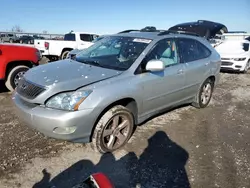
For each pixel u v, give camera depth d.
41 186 2.84
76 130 3.12
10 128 4.23
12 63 6.34
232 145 4.02
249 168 3.37
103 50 4.48
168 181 3.04
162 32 4.77
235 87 8.41
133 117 3.84
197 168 3.33
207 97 5.79
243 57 10.91
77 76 3.41
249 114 5.58
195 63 5.00
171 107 4.73
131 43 4.31
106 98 3.25
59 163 3.30
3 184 2.83
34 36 21.56
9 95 6.24
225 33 13.27
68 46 14.23
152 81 3.94
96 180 1.74
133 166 3.32
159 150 3.76
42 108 3.15
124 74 3.64
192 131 4.50
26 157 3.38
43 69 3.78
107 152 3.60
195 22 12.30
